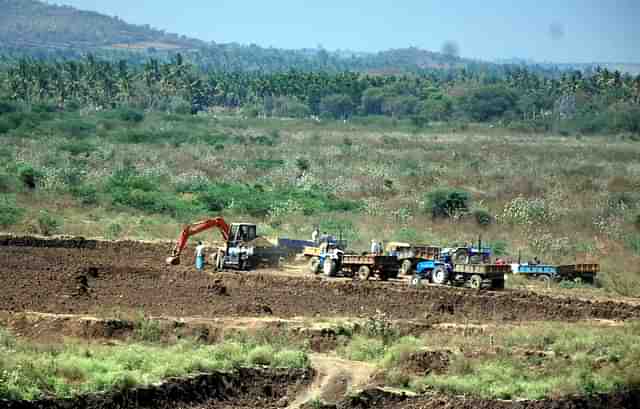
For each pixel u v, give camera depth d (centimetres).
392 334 5991
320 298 6856
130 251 8344
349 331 5925
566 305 7025
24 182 11681
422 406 4869
